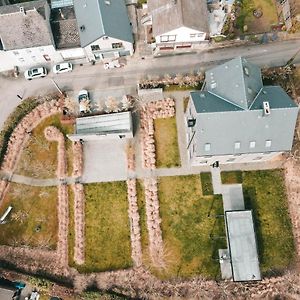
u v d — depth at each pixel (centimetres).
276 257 6544
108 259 6675
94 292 6488
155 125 7125
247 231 6381
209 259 6544
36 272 6700
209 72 6388
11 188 7031
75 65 7475
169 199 6800
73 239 6781
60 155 7069
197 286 6475
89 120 7019
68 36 7056
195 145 6162
